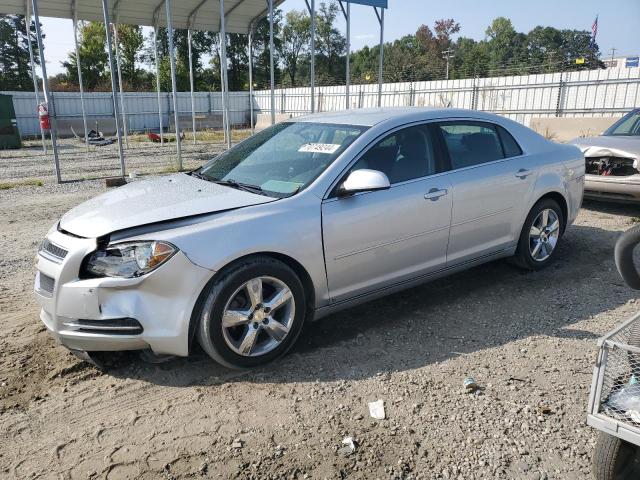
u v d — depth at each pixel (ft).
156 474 8.89
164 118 115.96
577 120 63.16
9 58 181.16
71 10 57.16
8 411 10.62
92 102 106.01
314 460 9.18
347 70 51.47
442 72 214.90
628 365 7.51
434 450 9.43
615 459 7.83
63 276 11.12
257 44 201.46
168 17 41.47
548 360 12.45
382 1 50.62
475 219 15.57
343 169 13.14
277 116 97.25
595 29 178.29
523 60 251.19
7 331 14.05
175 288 10.89
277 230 11.83
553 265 19.07
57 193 35.01
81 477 8.85
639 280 7.62
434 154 14.96
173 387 11.45
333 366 12.26
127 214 11.79
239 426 10.11
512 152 17.06
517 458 9.23
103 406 10.80
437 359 12.55
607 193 25.68
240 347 11.65
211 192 13.07
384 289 14.07
